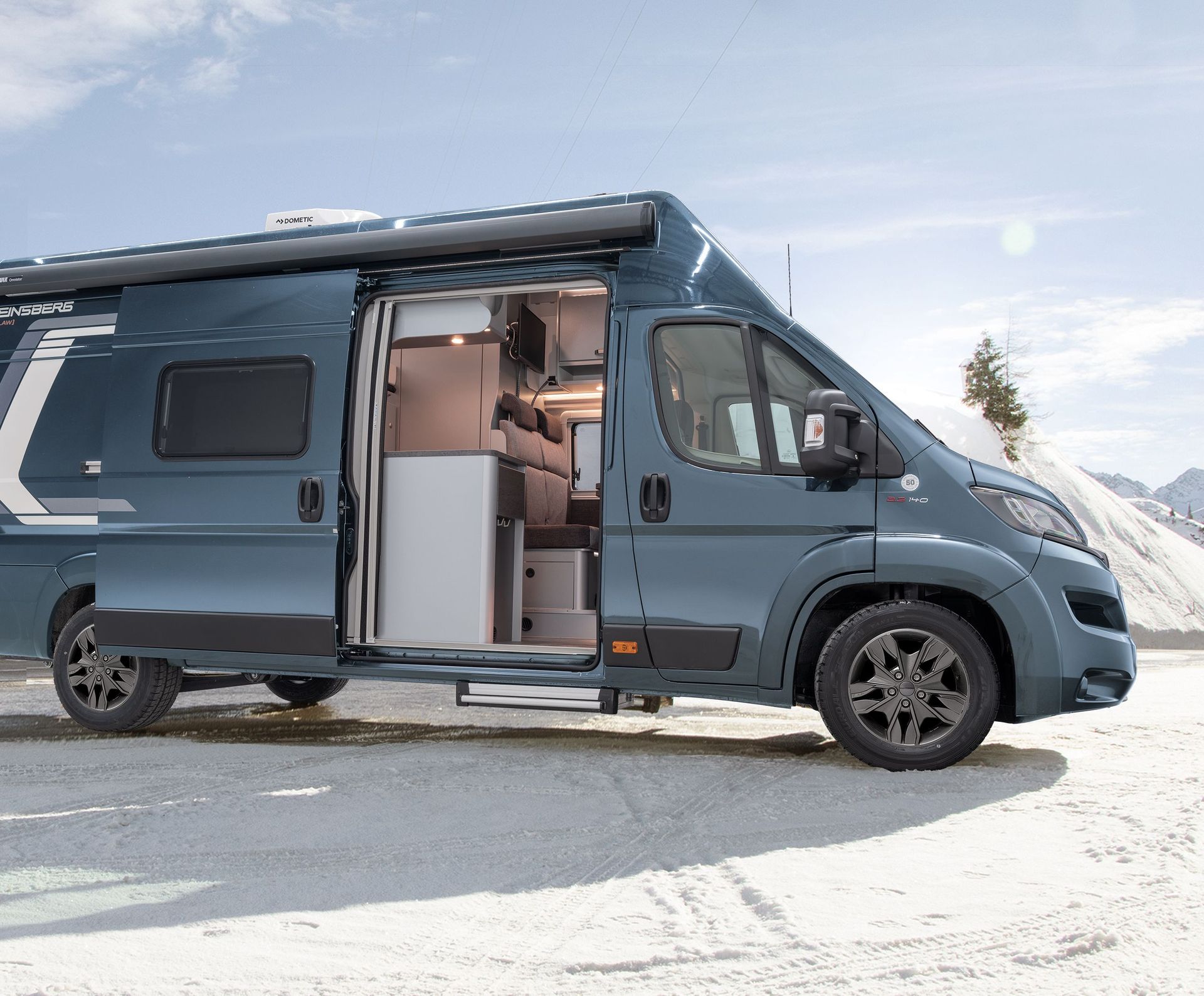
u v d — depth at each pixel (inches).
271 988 98.0
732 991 97.0
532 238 227.6
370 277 247.0
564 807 173.2
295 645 238.4
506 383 288.5
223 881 134.2
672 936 111.5
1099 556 212.8
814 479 209.3
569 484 319.3
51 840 155.9
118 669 262.2
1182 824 153.9
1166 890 124.5
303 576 238.8
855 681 205.8
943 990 96.9
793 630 207.9
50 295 273.3
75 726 284.0
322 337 243.4
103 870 139.9
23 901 126.4
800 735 258.8
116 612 252.4
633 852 146.0
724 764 211.9
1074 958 104.4
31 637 267.1
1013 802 172.9
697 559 213.3
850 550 204.7
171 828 162.1
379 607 248.8
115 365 259.3
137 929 115.3
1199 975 100.2
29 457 268.2
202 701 345.7
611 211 223.1
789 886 127.6
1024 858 139.6
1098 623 208.1
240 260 250.5
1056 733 248.8
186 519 248.8
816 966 102.4
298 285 247.6
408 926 115.5
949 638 201.8
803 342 216.1
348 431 241.1
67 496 263.9
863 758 204.8
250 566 242.8
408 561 247.6
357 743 249.9
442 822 163.5
